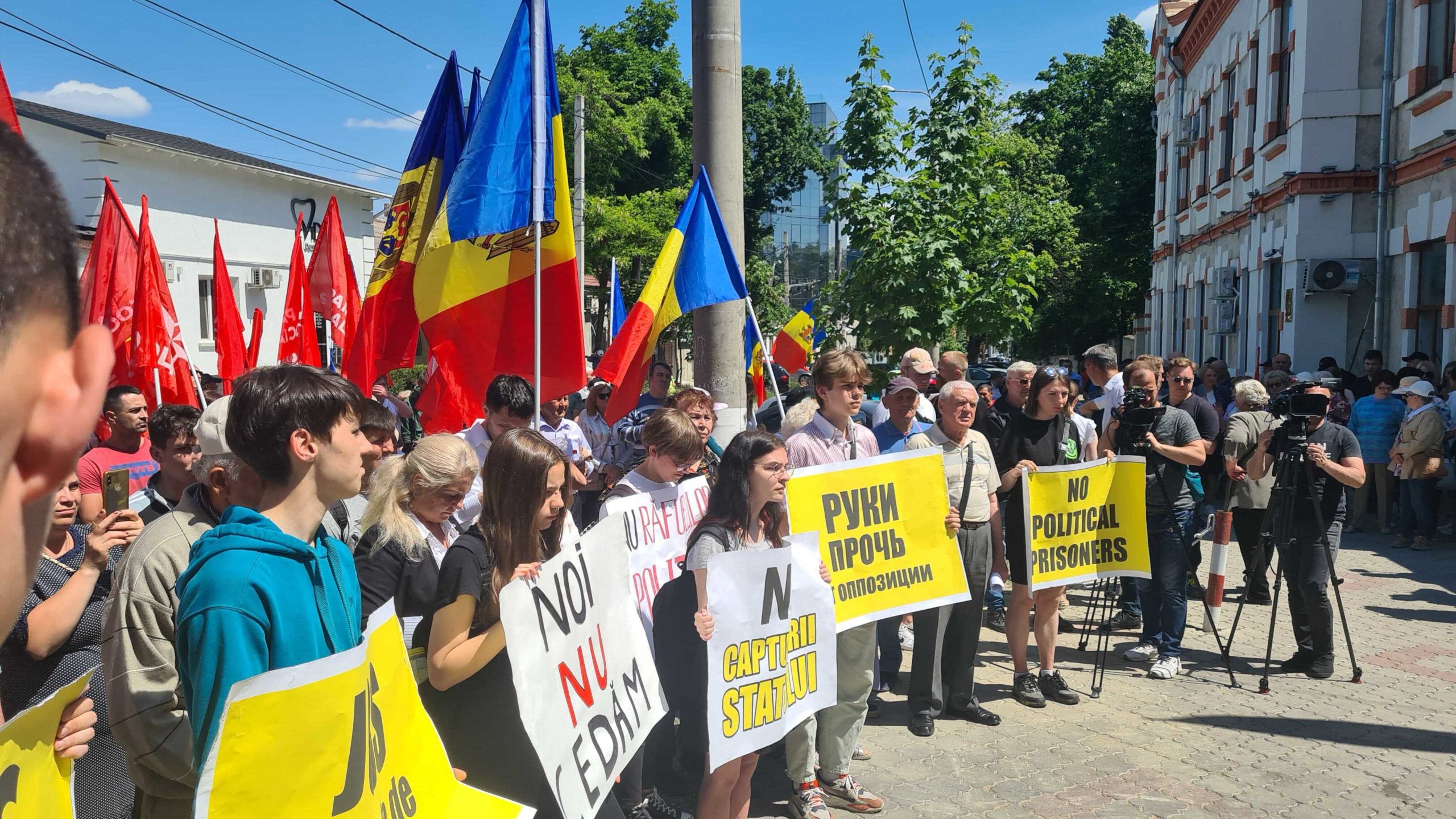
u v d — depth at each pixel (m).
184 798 2.31
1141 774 4.59
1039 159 34.06
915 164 9.05
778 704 3.56
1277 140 14.80
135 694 2.21
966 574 5.21
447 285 4.64
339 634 2.12
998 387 17.98
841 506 4.52
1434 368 11.60
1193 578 7.64
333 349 10.02
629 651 3.15
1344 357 13.41
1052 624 5.60
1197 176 21.48
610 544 3.14
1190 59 22.08
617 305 10.23
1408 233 12.27
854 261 9.18
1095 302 32.09
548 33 4.59
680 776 4.22
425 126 5.08
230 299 6.75
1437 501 9.80
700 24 5.56
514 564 2.82
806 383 10.54
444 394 4.71
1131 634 7.00
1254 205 15.98
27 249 0.53
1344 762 4.70
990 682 5.95
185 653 1.89
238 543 1.94
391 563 2.82
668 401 6.17
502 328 4.73
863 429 5.41
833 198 9.05
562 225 4.65
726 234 5.52
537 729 2.56
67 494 2.86
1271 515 5.92
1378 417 10.28
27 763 1.54
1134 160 31.27
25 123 16.23
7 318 0.52
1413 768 4.63
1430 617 7.20
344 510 3.59
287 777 1.62
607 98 32.97
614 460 7.14
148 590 2.27
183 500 2.59
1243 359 17.31
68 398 0.55
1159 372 6.69
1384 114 12.66
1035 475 5.46
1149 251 31.14
